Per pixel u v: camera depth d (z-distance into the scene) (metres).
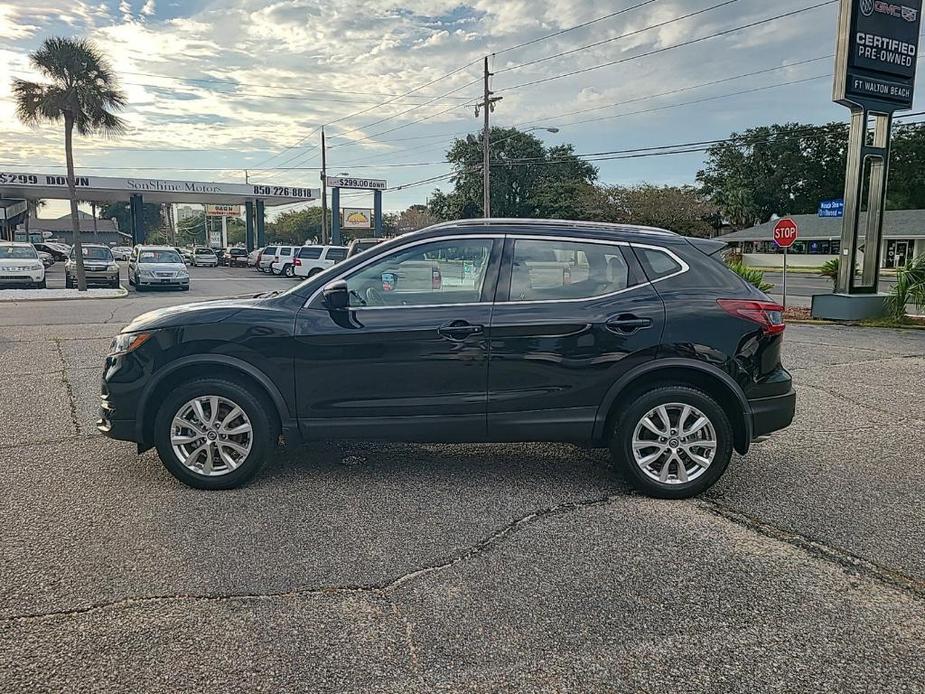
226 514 4.10
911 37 13.66
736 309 4.43
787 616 3.06
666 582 3.35
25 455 5.15
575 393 4.41
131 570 3.40
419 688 2.56
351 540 3.78
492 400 4.40
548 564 3.52
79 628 2.90
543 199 54.62
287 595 3.20
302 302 4.45
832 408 6.86
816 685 2.59
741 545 3.76
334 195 50.09
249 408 4.39
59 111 21.98
